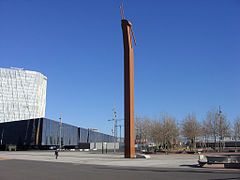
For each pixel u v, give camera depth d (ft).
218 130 240.94
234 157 78.07
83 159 130.93
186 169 71.46
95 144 383.04
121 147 433.07
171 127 265.95
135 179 50.08
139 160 115.85
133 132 134.00
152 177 53.01
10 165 92.99
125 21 140.67
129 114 133.18
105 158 136.26
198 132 256.52
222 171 64.69
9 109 617.62
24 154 201.46
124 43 140.46
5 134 354.13
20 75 654.12
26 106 641.40
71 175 58.75
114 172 64.34
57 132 348.79
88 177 54.34
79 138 425.28
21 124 334.44
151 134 277.44
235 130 247.50
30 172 67.05
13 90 634.43
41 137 303.68
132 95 135.85
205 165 83.61
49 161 118.42
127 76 136.36
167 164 90.99
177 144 308.19
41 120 310.86
